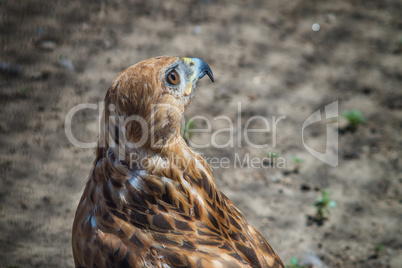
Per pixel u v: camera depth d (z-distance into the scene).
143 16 15.68
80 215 5.99
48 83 12.70
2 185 10.13
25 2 15.47
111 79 13.06
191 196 5.92
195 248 5.62
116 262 5.56
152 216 5.73
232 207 6.62
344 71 14.73
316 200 10.76
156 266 5.47
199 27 15.54
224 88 13.40
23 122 11.59
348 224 10.33
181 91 6.12
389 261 9.62
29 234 9.27
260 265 5.86
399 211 10.67
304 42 15.70
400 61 15.40
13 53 13.43
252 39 15.40
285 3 17.50
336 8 17.58
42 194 10.06
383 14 17.55
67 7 15.55
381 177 11.48
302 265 9.43
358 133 12.66
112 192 5.77
